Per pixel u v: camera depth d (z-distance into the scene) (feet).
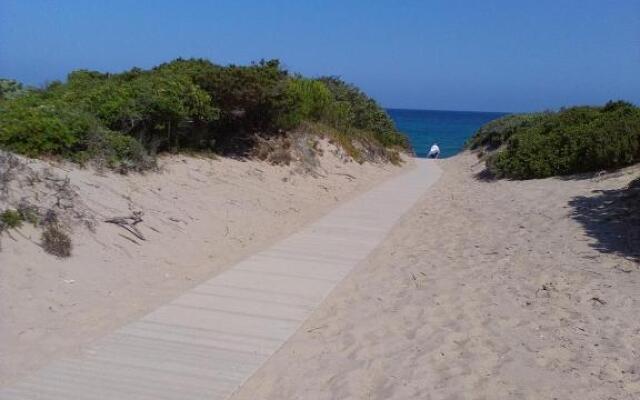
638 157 50.31
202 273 27.09
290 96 55.47
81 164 32.30
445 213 45.75
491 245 33.37
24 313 19.75
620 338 19.20
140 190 33.50
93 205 28.55
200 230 32.73
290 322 21.79
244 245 32.83
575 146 55.01
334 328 21.36
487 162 71.97
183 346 19.20
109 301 22.34
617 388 16.11
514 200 47.52
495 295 24.31
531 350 18.75
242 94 48.65
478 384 16.72
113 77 52.31
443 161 109.50
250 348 19.38
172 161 41.37
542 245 31.86
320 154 61.98
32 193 25.99
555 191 47.75
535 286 25.04
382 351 19.33
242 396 16.37
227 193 40.55
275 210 41.83
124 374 17.11
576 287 24.31
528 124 91.45
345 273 28.48
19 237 23.02
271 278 27.04
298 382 17.24
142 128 40.22
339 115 76.64
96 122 35.88
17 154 29.86
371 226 40.37
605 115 61.52
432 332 20.70
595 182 47.78
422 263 30.27
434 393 16.35
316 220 41.63
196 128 45.73
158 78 44.42
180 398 16.02
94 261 24.63
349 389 16.76
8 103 35.47
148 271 25.96
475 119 577.43
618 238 30.86
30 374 16.69
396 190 59.41
